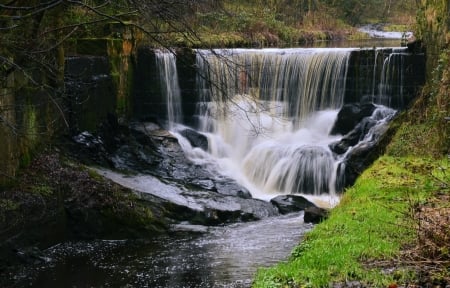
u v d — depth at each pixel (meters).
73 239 11.38
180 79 18.34
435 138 13.04
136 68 18.03
